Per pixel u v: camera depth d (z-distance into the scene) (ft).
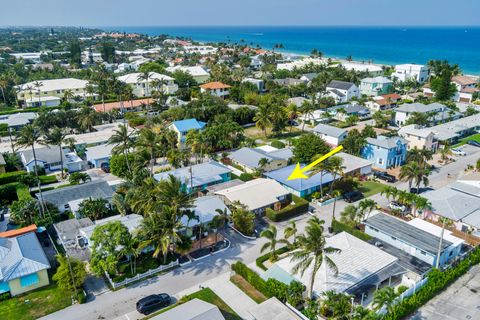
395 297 142.51
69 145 316.19
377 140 305.12
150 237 169.37
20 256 163.53
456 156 326.44
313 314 139.13
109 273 165.37
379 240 190.29
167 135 314.96
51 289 162.40
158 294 152.97
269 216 220.64
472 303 152.46
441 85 500.74
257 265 175.11
